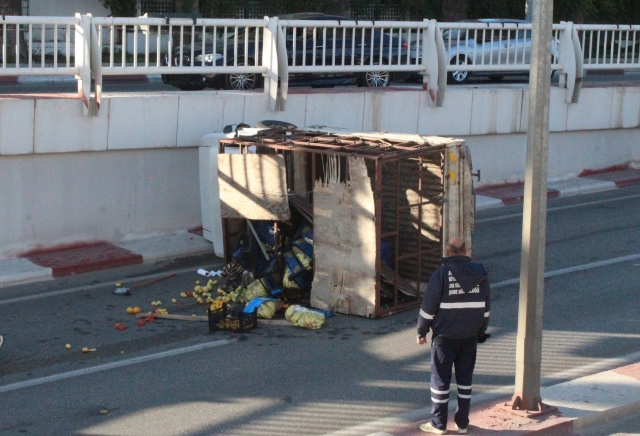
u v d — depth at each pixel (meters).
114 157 12.10
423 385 7.32
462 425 6.06
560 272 11.02
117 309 9.70
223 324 8.91
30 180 11.42
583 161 17.45
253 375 7.57
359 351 8.23
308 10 37.06
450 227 9.73
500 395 7.11
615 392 6.86
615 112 17.33
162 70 12.05
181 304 9.93
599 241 12.67
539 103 6.05
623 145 18.08
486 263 11.57
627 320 9.05
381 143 9.84
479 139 15.73
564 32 16.16
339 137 10.29
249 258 10.09
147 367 7.80
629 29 16.84
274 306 9.40
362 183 9.09
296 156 10.84
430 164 9.83
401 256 9.59
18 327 9.03
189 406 6.84
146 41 11.92
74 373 7.66
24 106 11.02
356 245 9.25
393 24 13.88
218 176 10.23
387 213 10.28
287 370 7.70
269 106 13.15
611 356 7.99
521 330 6.38
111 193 12.16
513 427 6.16
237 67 12.73
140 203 12.47
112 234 12.27
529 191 6.16
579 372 7.58
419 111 14.53
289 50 15.63
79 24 11.25
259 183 9.95
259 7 36.81
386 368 7.75
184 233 12.85
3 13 26.94
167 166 12.62
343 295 9.42
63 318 9.35
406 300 9.81
